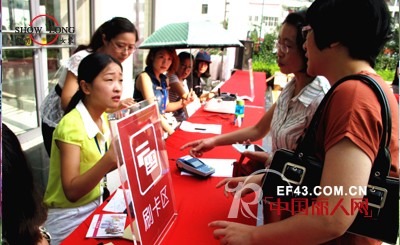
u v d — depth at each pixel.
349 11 0.66
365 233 0.72
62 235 1.28
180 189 1.25
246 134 1.56
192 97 2.96
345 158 0.60
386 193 0.68
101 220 1.02
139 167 0.84
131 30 1.91
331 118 0.66
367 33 0.67
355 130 0.61
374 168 0.68
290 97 1.23
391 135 0.67
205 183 1.31
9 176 0.61
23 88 3.55
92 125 1.32
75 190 1.17
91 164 1.33
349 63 0.71
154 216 0.89
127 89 5.08
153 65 2.51
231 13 7.60
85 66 1.31
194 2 7.94
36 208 0.69
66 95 1.83
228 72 7.11
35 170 2.77
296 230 0.65
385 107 0.63
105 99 1.33
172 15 7.14
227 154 1.65
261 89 4.03
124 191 0.79
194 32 2.72
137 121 0.86
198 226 1.00
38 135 3.64
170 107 2.83
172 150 1.70
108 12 4.54
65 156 1.24
